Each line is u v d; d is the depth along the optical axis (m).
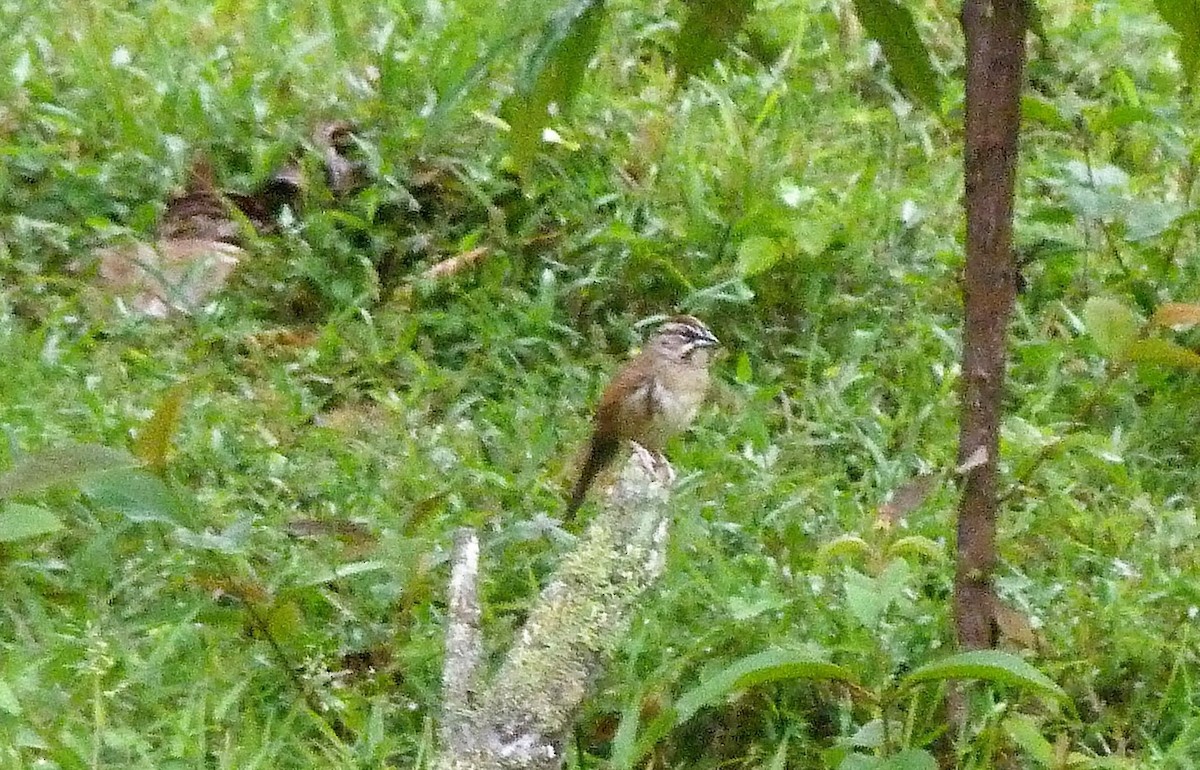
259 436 8.44
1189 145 10.87
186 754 5.90
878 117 11.65
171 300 9.57
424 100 10.73
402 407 8.84
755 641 6.48
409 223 10.20
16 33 11.55
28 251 9.78
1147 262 9.45
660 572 5.14
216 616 6.16
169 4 12.48
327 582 6.97
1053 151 11.19
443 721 4.95
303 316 9.82
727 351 9.51
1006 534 7.32
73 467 4.52
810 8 12.79
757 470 8.28
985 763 5.57
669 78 11.51
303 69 11.14
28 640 6.61
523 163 4.55
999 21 4.66
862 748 5.72
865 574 6.34
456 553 5.32
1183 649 6.43
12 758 5.54
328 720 6.32
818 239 9.59
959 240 10.06
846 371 9.15
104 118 10.84
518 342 9.48
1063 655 6.56
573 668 4.91
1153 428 8.79
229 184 10.38
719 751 6.28
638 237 9.80
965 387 5.05
